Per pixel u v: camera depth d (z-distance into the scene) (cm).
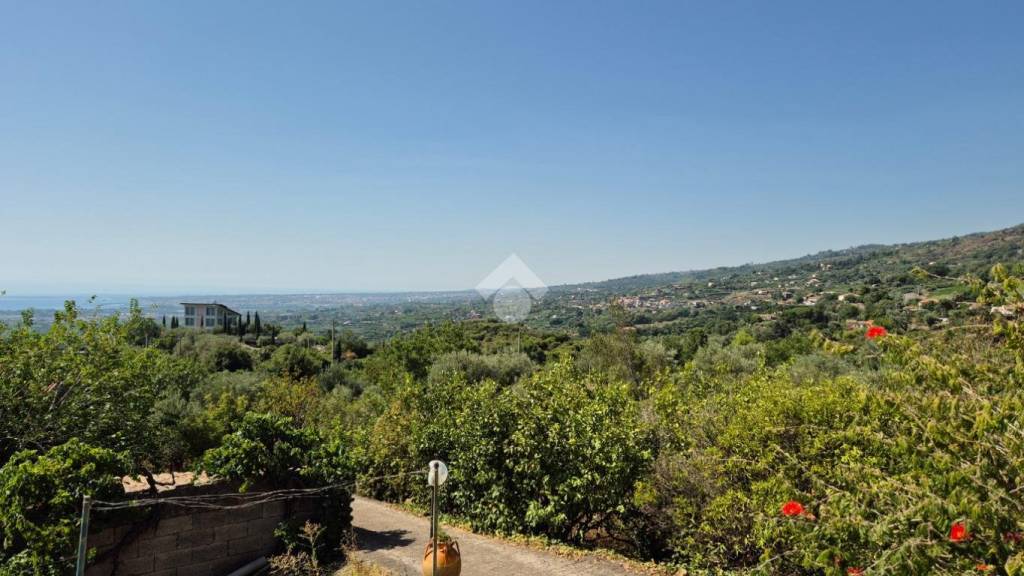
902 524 378
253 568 975
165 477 1487
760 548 769
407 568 938
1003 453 360
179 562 938
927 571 354
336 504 1062
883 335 416
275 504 1036
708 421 1005
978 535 355
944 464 373
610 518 1067
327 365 5203
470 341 4325
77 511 820
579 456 1023
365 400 2533
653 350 3509
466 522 1203
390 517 1316
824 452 744
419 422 1401
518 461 1087
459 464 1197
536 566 898
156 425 1368
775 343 3509
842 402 772
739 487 828
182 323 7794
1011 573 309
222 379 3042
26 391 1170
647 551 1000
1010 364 394
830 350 453
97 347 1292
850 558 418
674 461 946
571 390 1153
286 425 1096
